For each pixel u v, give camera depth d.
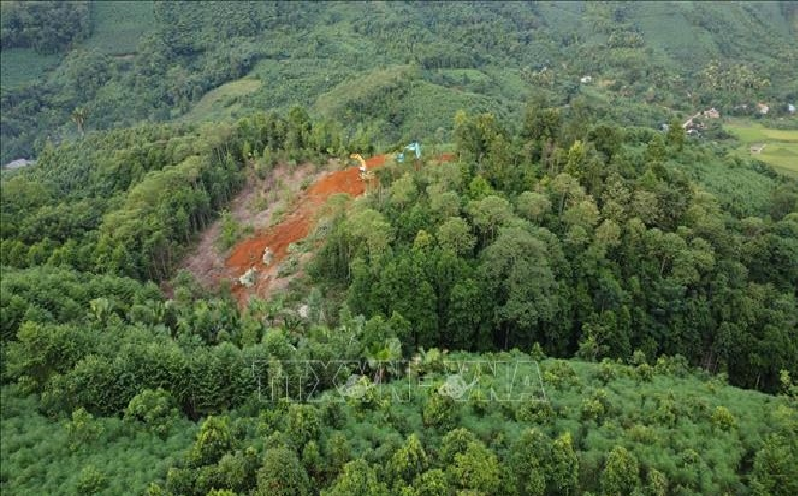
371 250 76.56
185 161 113.19
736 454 50.12
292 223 100.88
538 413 52.78
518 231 73.38
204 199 107.69
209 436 48.81
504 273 71.31
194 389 58.78
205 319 73.00
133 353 60.62
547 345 72.56
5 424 55.03
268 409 55.31
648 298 77.19
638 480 46.06
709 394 59.62
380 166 101.38
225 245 101.25
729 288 78.88
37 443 52.94
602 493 45.84
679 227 85.06
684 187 94.94
